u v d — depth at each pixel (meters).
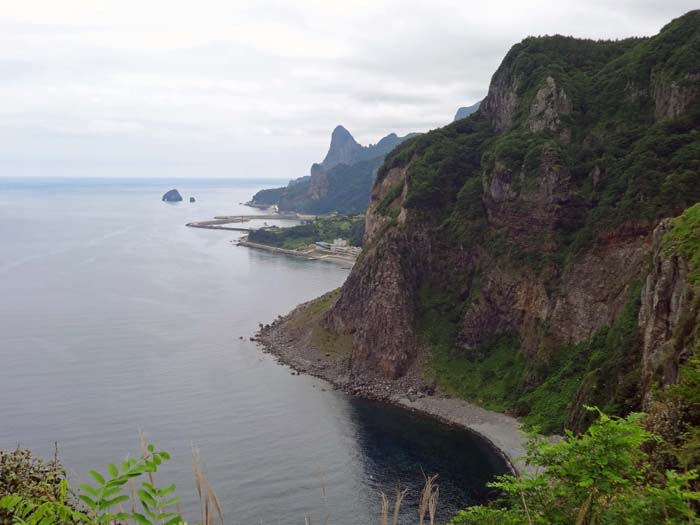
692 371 27.80
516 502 18.84
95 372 100.38
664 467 22.70
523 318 101.25
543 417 82.69
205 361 110.75
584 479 15.52
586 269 93.38
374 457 74.00
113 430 76.75
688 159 87.75
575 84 113.69
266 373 106.62
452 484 66.81
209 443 74.62
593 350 86.88
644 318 69.31
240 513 58.44
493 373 98.44
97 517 8.74
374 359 109.38
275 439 77.50
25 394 88.75
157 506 8.85
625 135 100.12
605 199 94.50
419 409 92.75
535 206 103.25
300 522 57.19
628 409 61.72
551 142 104.62
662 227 64.94
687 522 14.27
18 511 9.38
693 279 53.88
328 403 93.62
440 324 110.94
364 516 58.97
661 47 103.94
